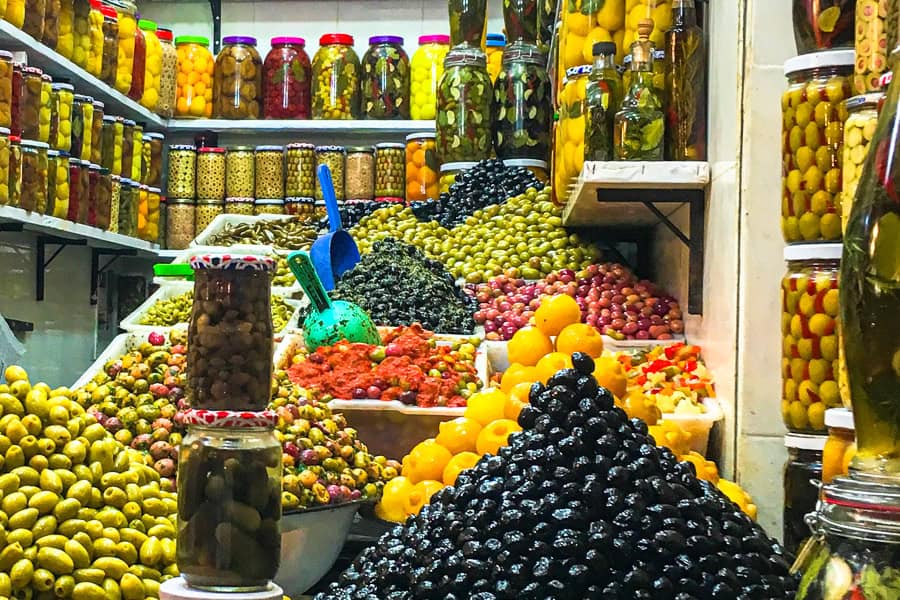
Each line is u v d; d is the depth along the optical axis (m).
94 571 1.90
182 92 6.11
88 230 4.95
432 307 4.05
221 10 6.72
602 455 1.53
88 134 4.93
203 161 6.14
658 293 4.02
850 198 1.77
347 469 2.54
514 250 4.56
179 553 1.43
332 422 2.64
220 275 1.44
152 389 2.61
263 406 1.46
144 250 5.84
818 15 2.09
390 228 5.03
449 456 2.50
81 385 3.26
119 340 3.79
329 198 4.62
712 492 1.58
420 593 1.49
